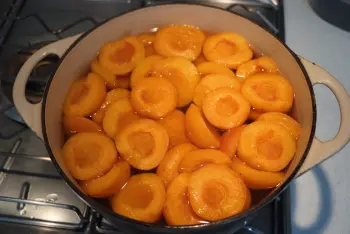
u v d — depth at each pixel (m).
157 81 0.38
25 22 0.50
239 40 0.42
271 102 0.38
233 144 0.36
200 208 0.32
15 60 0.46
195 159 0.34
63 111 0.38
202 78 0.39
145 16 0.42
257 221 0.37
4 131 0.42
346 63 0.49
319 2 0.52
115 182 0.34
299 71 0.37
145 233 0.31
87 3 0.52
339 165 0.41
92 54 0.41
